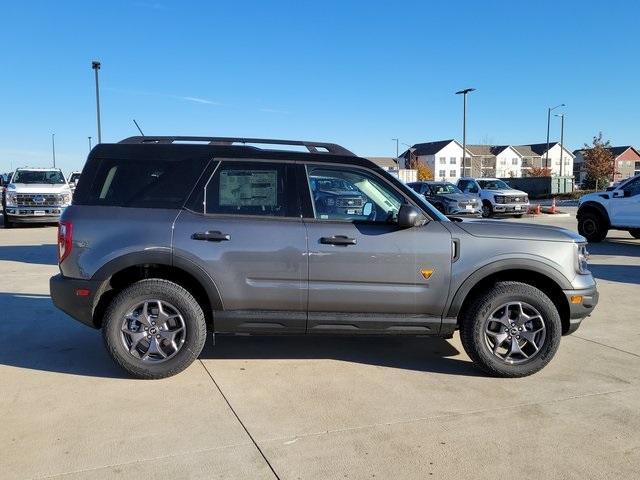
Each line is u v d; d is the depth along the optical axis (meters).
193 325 4.65
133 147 4.80
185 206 4.68
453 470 3.33
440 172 99.19
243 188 4.74
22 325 6.29
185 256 4.56
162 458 3.43
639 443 3.67
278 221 4.66
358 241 4.63
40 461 3.38
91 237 4.59
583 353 5.50
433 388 4.58
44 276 9.43
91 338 5.83
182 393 4.42
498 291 4.73
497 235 4.77
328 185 4.79
